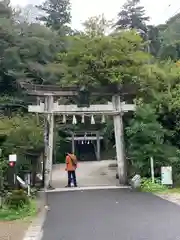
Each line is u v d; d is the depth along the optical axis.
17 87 33.00
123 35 20.48
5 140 17.34
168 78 20.05
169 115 18.84
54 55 34.12
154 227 8.28
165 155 17.27
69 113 19.23
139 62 20.33
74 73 20.39
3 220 10.09
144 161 17.36
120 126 19.45
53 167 32.22
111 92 19.52
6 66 32.28
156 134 17.27
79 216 10.26
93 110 19.34
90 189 17.66
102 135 39.28
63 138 38.78
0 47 32.75
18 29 35.03
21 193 11.91
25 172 17.41
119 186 18.36
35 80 32.81
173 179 17.00
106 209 11.28
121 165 19.17
